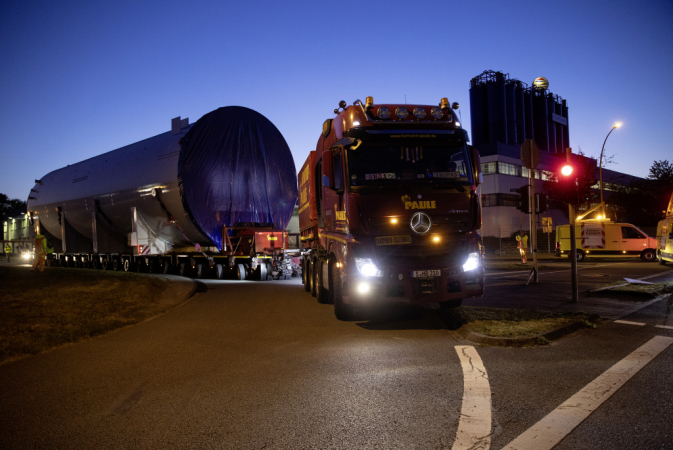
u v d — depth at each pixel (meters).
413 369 5.20
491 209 45.28
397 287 7.23
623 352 5.70
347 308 8.27
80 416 4.04
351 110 8.53
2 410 4.23
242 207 18.03
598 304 9.29
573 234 9.62
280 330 7.69
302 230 14.12
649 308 8.79
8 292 12.86
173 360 5.93
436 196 7.50
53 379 5.19
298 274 18.98
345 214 7.55
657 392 4.25
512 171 47.19
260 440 3.46
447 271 7.28
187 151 16.80
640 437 3.34
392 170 7.68
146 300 11.57
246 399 4.37
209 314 9.66
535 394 4.28
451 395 4.32
